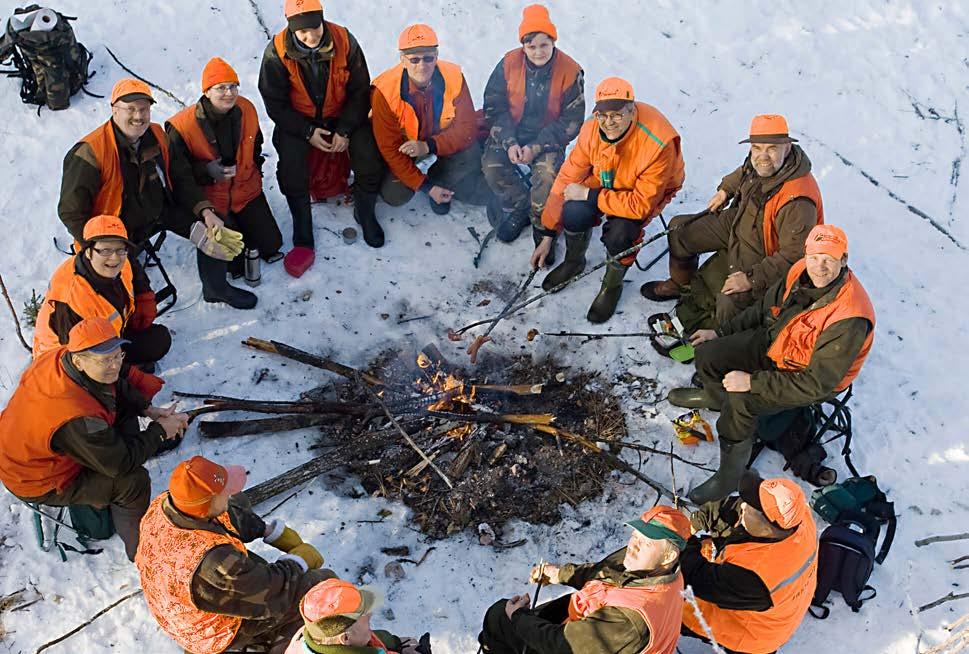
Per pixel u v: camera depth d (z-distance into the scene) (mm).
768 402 5020
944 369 6156
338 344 6316
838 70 8227
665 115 7914
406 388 6059
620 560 4172
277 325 6355
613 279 6246
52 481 4574
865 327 4844
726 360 5488
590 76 8141
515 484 5555
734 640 4477
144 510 4914
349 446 5551
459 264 6883
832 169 7543
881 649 4816
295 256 6680
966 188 7402
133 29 8211
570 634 3916
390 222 7117
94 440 4457
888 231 7109
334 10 8508
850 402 5949
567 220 6238
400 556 5199
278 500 5414
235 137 6035
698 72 8242
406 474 5562
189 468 3943
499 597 5043
